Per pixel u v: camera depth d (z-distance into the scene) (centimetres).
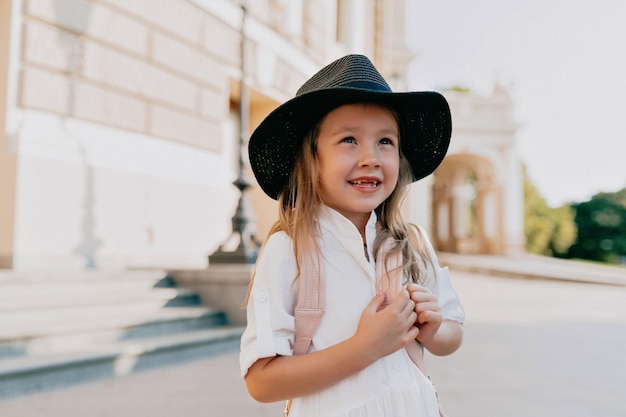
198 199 727
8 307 400
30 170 523
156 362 412
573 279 1412
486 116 2281
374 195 113
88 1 585
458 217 2781
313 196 117
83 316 443
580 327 642
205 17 747
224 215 776
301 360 101
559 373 402
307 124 119
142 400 317
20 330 378
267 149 126
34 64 536
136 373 387
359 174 112
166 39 682
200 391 338
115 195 609
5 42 521
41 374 338
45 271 500
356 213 122
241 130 609
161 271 564
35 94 534
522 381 377
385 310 101
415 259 123
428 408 110
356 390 104
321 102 113
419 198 2069
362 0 1294
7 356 361
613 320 705
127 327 441
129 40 632
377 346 99
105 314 460
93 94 590
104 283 496
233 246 789
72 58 569
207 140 747
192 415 290
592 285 1350
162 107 677
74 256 556
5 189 515
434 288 129
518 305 890
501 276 1627
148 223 650
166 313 496
